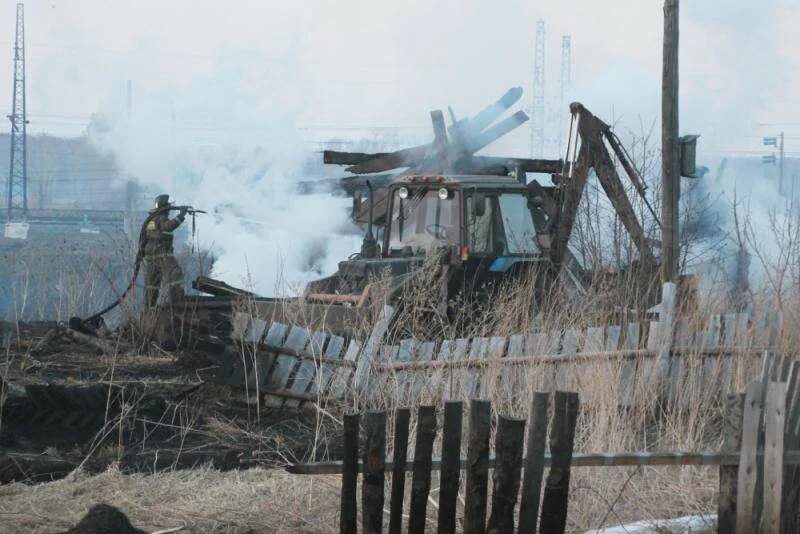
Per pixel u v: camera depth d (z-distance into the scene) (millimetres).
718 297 42281
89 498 24266
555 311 38562
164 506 23781
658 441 28891
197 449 29734
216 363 42344
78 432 31156
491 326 37594
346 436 19141
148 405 33250
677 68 44000
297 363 34969
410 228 48781
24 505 23484
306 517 23266
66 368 40594
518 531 19125
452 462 19047
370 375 34062
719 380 34906
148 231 51031
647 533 22188
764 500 19969
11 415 31297
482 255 46719
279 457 28938
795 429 20766
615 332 35000
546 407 19000
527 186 50125
